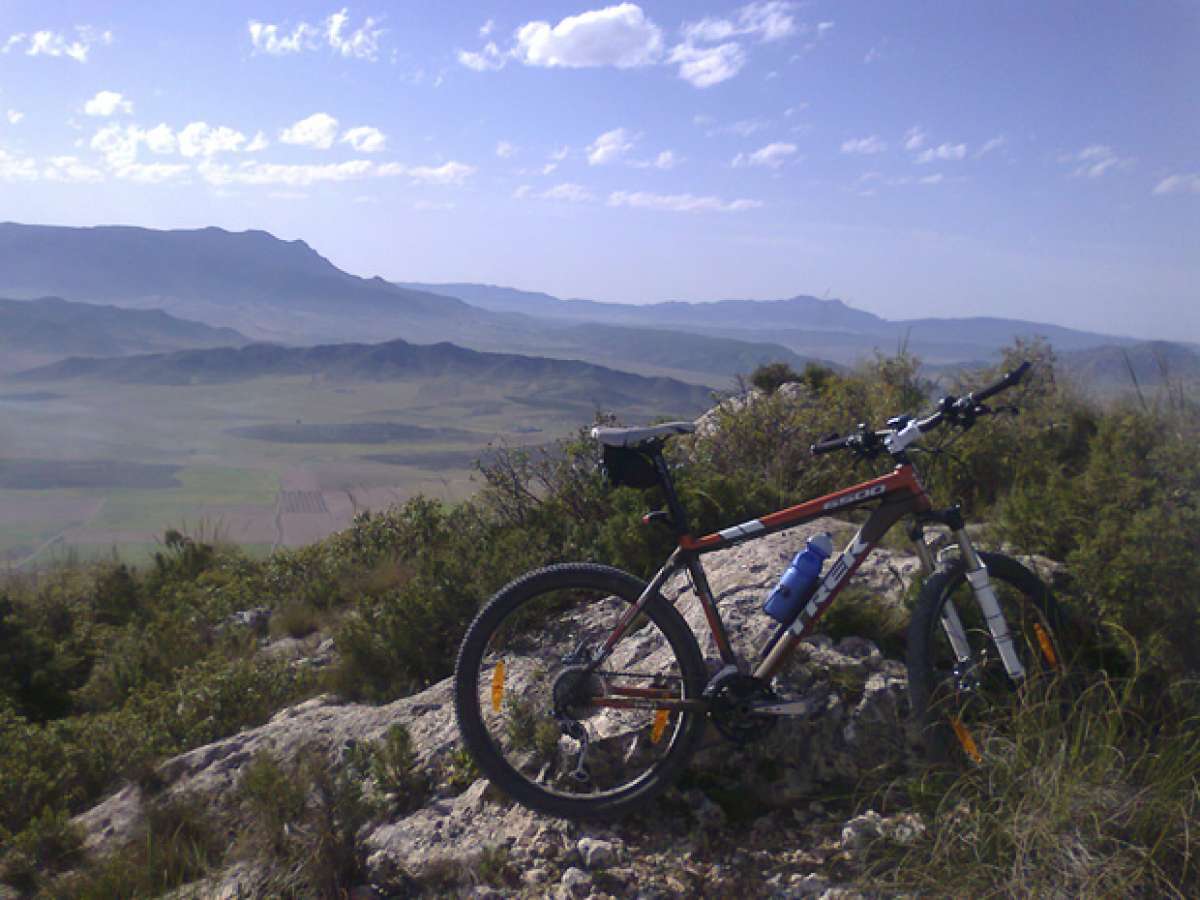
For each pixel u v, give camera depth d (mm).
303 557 10648
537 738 3449
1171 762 2947
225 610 9266
